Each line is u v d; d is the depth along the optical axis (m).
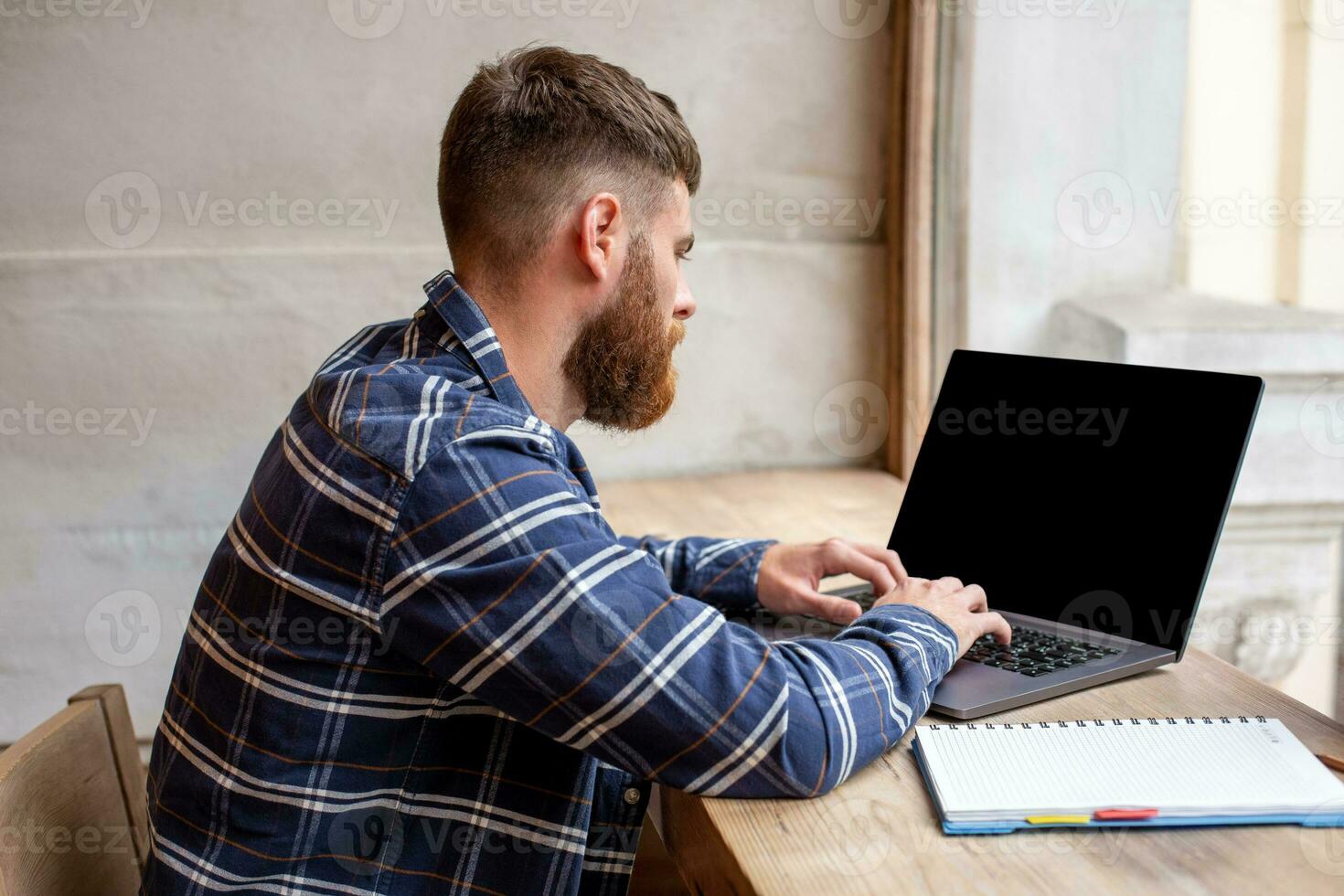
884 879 0.70
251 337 1.81
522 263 0.95
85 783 1.03
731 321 1.92
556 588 0.81
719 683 0.81
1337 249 1.42
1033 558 1.16
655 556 1.26
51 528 1.84
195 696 0.93
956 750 0.85
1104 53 1.65
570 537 0.83
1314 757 0.81
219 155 1.76
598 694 0.80
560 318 0.97
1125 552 1.09
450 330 0.95
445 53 1.77
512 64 0.97
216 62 1.73
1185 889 0.67
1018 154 1.74
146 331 1.79
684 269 1.89
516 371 0.98
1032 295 1.77
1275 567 1.57
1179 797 0.75
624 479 1.94
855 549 1.19
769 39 1.84
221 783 0.89
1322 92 1.42
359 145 1.78
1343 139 1.39
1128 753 0.82
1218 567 1.60
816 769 0.80
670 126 0.98
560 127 0.93
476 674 0.82
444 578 0.82
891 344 1.93
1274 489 1.53
